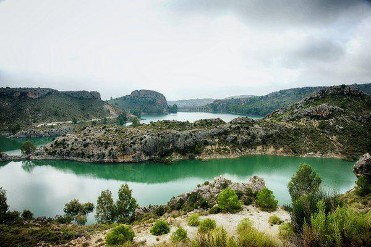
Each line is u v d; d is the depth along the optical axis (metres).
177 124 166.50
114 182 98.50
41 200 77.50
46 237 41.00
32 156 139.25
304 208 19.33
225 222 34.75
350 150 131.62
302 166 55.47
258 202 43.94
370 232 14.27
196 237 19.36
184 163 127.31
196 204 52.12
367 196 42.47
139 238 32.47
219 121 172.50
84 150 137.50
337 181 86.69
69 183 96.88
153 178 104.25
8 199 78.38
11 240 39.69
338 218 15.23
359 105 167.62
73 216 62.47
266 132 149.12
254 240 17.66
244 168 113.94
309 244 15.00
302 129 150.62
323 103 173.12
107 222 58.25
